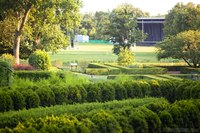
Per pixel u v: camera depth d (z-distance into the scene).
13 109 18.38
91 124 12.12
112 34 86.00
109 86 21.92
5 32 52.53
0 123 15.05
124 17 84.75
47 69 44.56
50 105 19.91
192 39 57.56
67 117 12.47
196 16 83.06
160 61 77.00
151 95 22.86
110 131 12.38
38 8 52.50
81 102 20.97
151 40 148.50
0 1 49.81
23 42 54.62
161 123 13.59
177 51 58.56
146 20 144.00
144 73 52.22
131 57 57.41
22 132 10.90
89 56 98.00
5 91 18.78
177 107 13.95
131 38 85.38
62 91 20.42
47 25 55.12
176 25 85.62
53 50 56.44
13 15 52.84
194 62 57.66
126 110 13.85
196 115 14.10
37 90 19.83
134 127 13.12
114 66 55.44
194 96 19.81
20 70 37.69
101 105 18.05
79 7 55.44
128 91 22.39
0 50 53.53
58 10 54.03
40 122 11.80
